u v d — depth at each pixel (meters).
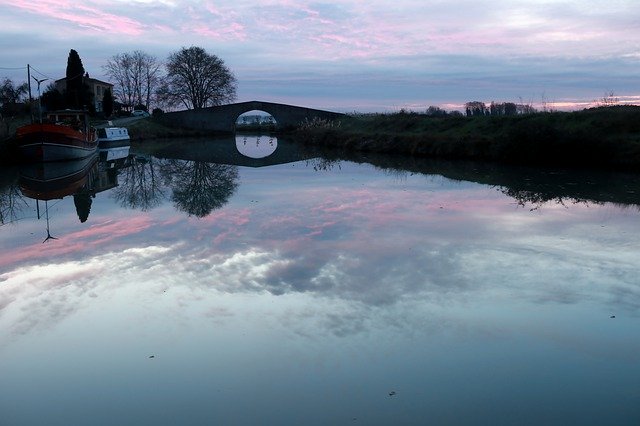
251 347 6.41
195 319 7.20
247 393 5.48
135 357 6.22
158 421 5.04
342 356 6.18
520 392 5.43
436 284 8.41
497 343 6.45
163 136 57.91
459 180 20.03
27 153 26.25
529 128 23.97
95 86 74.38
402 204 15.30
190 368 5.96
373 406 5.23
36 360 6.20
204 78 68.81
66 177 23.25
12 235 12.16
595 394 5.38
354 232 11.85
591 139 21.98
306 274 8.96
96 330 6.93
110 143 42.12
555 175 20.12
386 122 40.59
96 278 8.93
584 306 7.50
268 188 19.20
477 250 10.26
